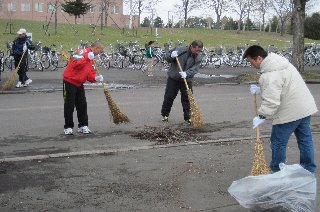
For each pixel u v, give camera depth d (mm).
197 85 18578
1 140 8914
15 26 44719
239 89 17578
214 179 6703
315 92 17062
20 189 6180
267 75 5816
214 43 41469
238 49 29250
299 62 22031
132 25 52750
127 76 21109
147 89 16875
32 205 5645
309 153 6184
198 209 5586
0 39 35344
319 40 55969
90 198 5898
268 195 4965
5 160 7453
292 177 5012
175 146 8570
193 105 10156
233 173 7000
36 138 9094
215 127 10438
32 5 59188
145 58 24766
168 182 6543
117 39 39594
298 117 5965
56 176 6742
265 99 5816
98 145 8586
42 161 7484
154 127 10227
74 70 9102
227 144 8812
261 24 72125
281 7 59000
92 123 10570
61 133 9547
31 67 22922
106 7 52281
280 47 39312
